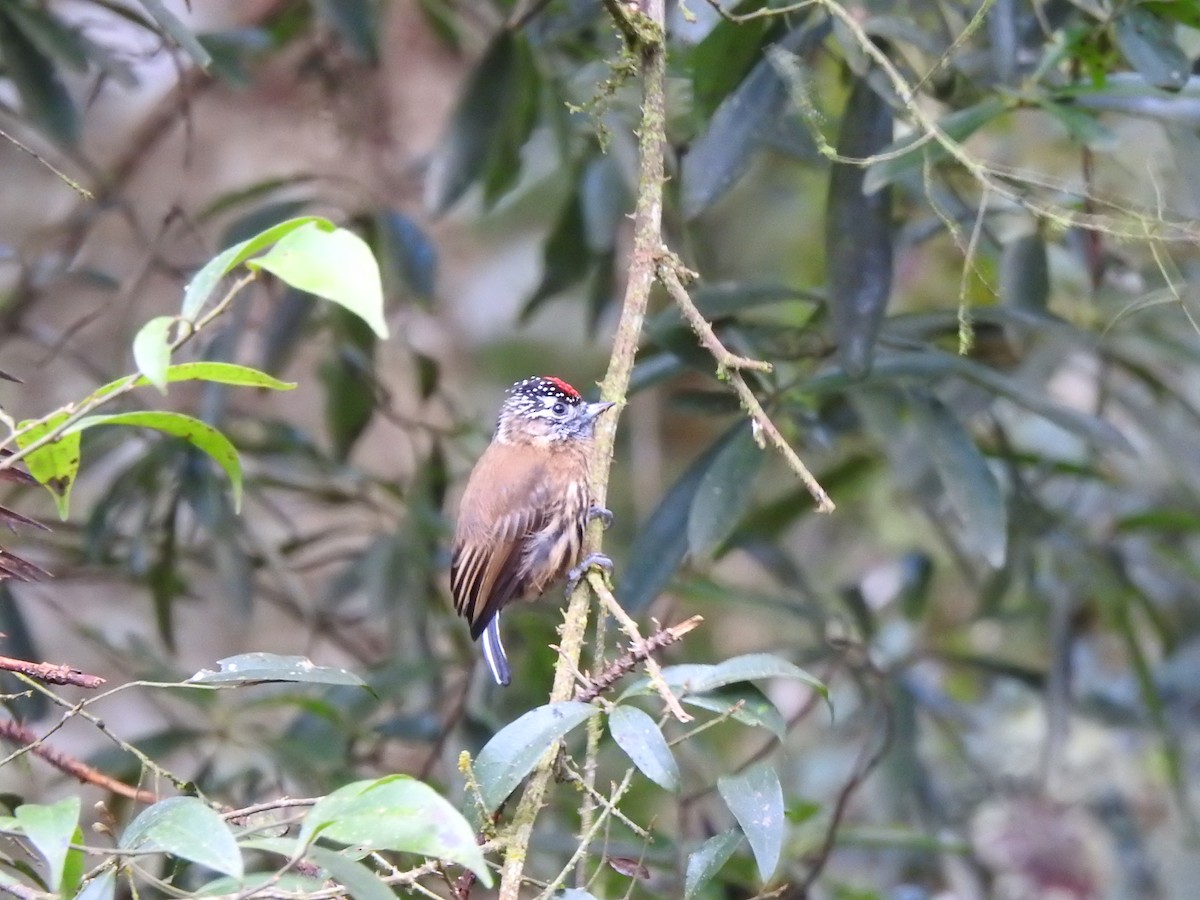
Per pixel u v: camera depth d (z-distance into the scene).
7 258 11.62
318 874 5.71
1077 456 13.46
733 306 9.22
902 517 14.64
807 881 9.65
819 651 11.30
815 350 10.17
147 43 13.45
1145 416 11.24
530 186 15.20
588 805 6.40
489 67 10.06
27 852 6.07
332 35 12.76
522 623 11.59
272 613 16.17
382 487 12.09
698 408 9.66
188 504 10.66
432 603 12.07
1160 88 7.75
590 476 7.61
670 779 5.94
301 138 15.98
